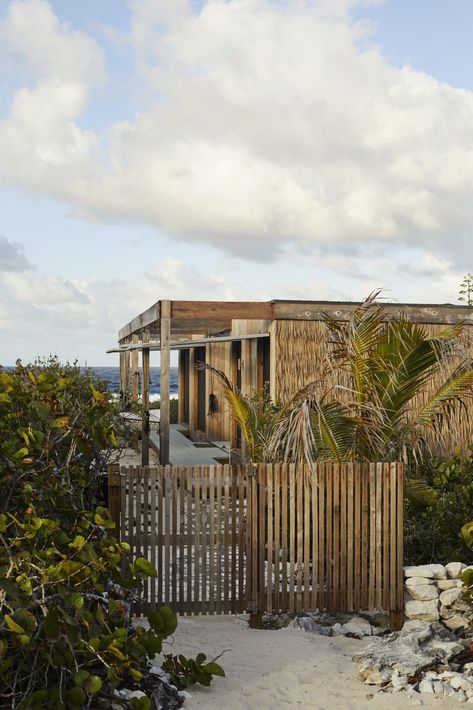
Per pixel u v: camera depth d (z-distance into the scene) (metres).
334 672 5.88
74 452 6.68
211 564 6.93
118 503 6.73
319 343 14.91
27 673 5.02
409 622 7.09
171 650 6.25
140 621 6.78
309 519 7.08
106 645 4.82
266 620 7.44
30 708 4.59
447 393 9.31
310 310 14.87
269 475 7.00
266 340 16.75
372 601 7.11
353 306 15.00
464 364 9.32
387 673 5.72
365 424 8.59
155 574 5.59
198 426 23.23
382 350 8.95
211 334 20.94
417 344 8.86
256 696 5.40
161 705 5.11
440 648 6.24
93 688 4.57
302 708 5.20
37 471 5.77
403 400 9.12
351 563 7.11
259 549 7.01
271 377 14.94
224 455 17.92
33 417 6.05
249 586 6.98
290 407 8.99
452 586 7.18
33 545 5.30
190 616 7.37
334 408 8.65
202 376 22.81
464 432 13.34
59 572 4.83
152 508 6.79
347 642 6.67
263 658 6.19
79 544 5.03
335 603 7.09
